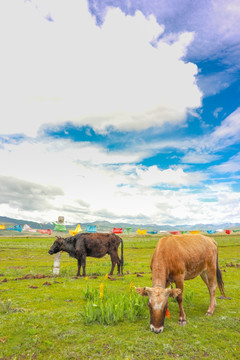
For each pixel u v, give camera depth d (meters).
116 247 15.41
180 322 6.98
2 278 13.22
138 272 15.91
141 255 27.67
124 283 12.08
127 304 7.61
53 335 6.07
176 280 7.20
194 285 12.19
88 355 5.26
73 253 14.70
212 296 8.10
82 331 6.33
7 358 5.11
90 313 6.93
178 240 7.84
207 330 6.58
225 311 8.14
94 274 15.20
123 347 5.58
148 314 7.71
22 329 6.34
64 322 6.87
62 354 5.28
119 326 6.72
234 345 5.81
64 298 9.18
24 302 8.56
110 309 7.00
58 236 15.05
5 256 25.41
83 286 11.16
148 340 5.89
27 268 17.25
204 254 8.09
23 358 5.14
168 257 7.13
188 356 5.28
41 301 8.77
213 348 5.62
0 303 8.01
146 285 11.59
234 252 29.41
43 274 14.15
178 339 6.04
